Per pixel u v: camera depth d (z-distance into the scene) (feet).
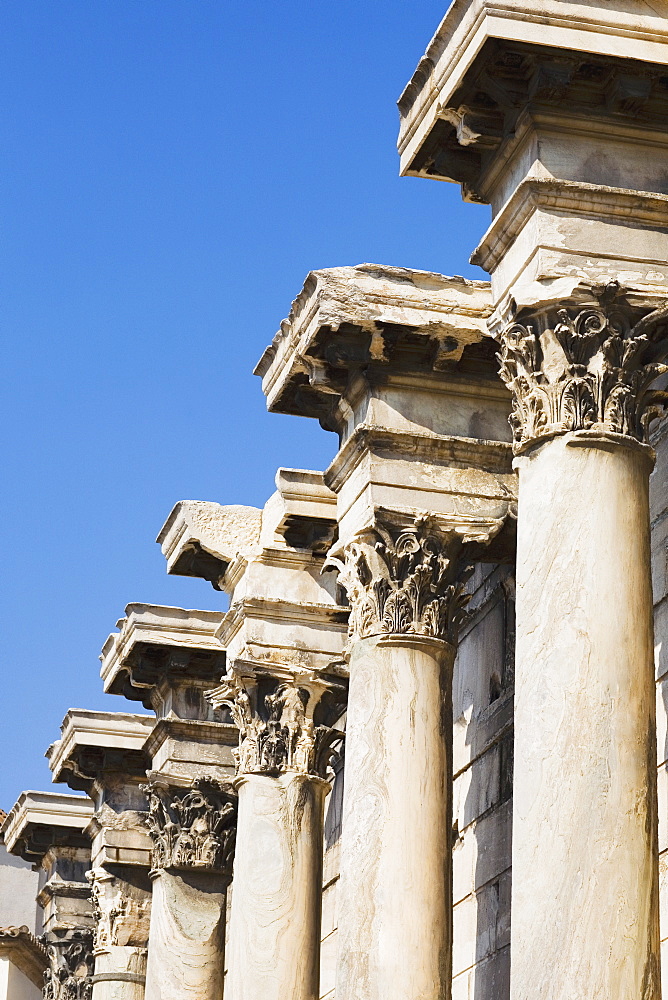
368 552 56.49
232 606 75.51
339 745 91.40
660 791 53.31
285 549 74.28
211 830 89.66
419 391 57.11
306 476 72.59
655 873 40.86
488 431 57.41
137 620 89.97
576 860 40.22
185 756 90.17
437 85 47.29
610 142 46.44
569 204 45.68
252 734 74.43
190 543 77.41
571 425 44.24
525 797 41.47
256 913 71.36
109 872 107.45
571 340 44.75
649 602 43.19
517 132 46.65
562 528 43.21
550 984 39.55
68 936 129.90
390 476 56.49
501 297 47.06
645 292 45.24
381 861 53.78
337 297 54.70
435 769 54.95
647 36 45.34
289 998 70.18
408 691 55.31
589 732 41.14
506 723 67.67
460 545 57.06
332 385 57.77
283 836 72.38
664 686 54.08
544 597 42.83
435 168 49.80
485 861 68.49
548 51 44.73
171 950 88.07
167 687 91.40
